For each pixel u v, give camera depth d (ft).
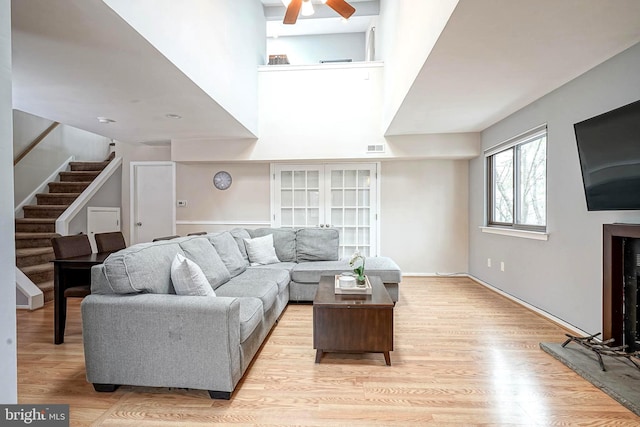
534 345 8.73
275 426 5.54
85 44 7.02
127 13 6.23
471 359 7.95
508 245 13.23
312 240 14.33
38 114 12.24
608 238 7.90
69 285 9.62
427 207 17.49
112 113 12.09
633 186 6.91
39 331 9.78
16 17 5.99
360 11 17.24
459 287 15.15
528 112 11.57
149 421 5.65
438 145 15.79
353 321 7.77
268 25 22.70
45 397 6.34
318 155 16.21
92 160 22.06
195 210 18.17
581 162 8.23
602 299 8.29
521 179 12.84
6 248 3.70
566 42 7.22
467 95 10.56
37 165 18.06
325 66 16.15
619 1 5.76
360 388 6.69
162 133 15.37
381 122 15.98
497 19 6.32
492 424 5.59
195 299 6.36
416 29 9.07
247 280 10.22
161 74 8.59
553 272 10.38
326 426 5.54
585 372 7.00
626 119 6.91
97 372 6.38
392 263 13.25
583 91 8.96
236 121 13.23
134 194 18.76
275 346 8.73
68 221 15.93
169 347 6.24
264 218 17.99
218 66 10.96
